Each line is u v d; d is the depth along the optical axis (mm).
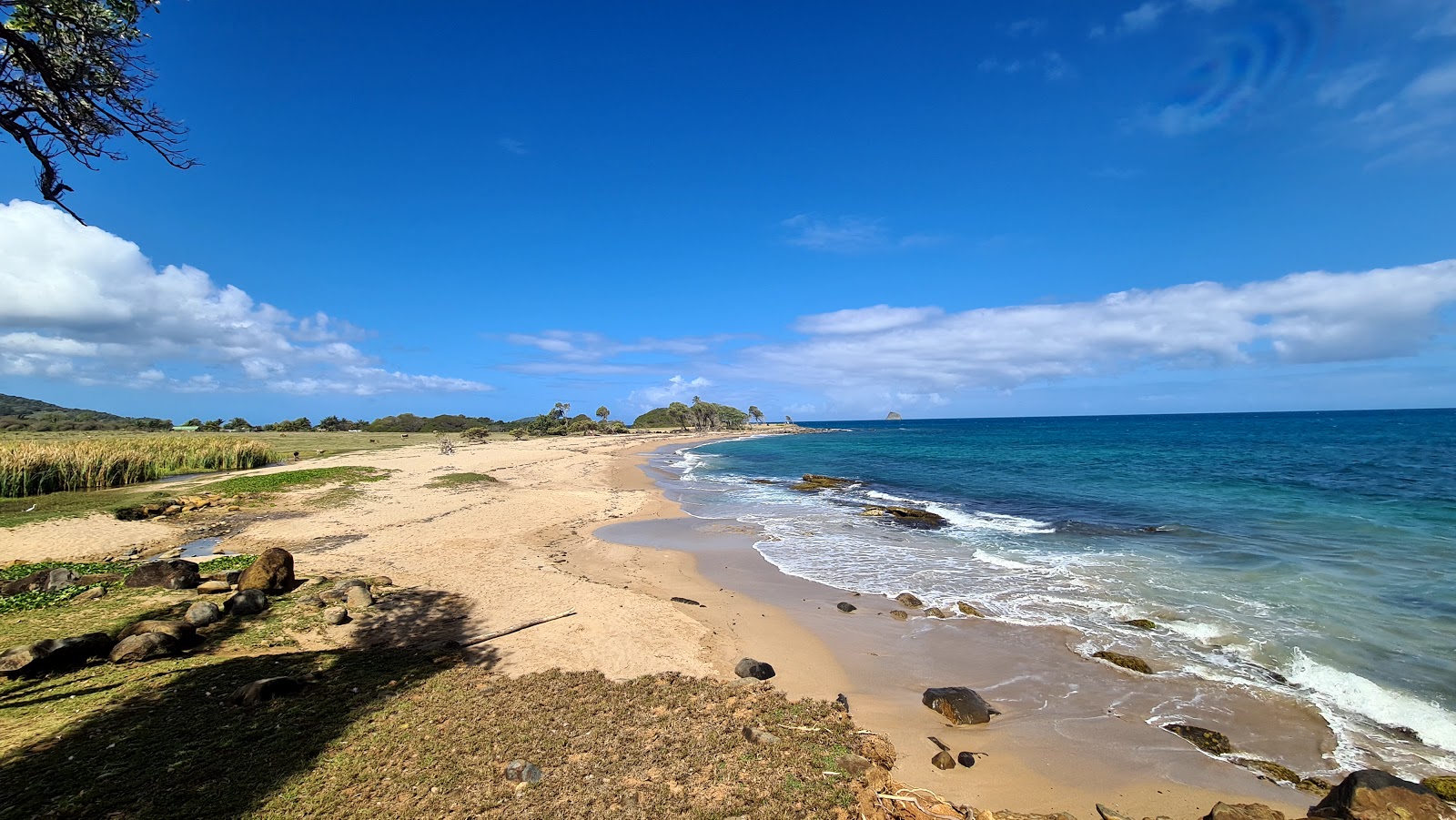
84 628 11750
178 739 7824
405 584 15734
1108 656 12023
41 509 23953
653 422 170375
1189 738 9172
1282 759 8664
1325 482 32750
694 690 9906
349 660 10820
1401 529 21484
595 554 20922
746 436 125375
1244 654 11961
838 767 7625
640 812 6578
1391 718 9555
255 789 6816
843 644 12930
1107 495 32250
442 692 9500
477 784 7055
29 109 7055
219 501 27344
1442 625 12852
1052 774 8258
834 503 33250
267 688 9133
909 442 89875
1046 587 16812
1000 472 45062
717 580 18188
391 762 7473
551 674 10367
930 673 11523
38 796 6508
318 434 90875
